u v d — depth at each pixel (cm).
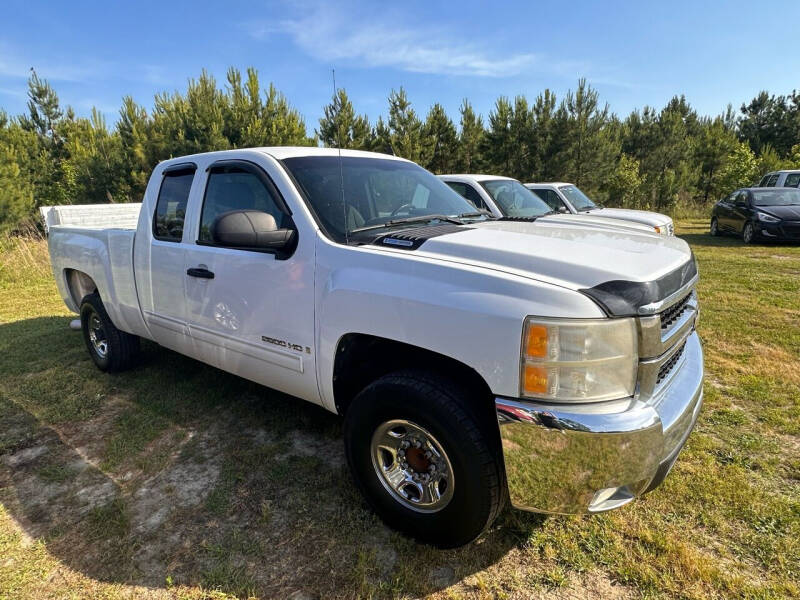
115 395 402
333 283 242
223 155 317
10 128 2069
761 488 271
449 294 204
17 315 681
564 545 233
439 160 2278
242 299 289
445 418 205
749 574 215
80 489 283
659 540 234
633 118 2842
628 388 192
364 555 226
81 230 446
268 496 272
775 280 798
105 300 412
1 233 1225
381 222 280
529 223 305
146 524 253
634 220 861
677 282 214
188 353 351
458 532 216
